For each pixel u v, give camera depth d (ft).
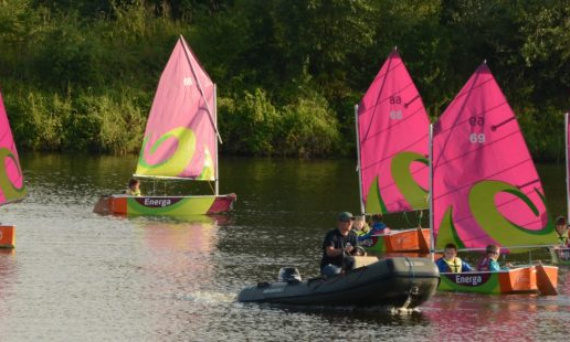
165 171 501.15
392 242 405.80
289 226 447.01
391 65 434.30
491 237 331.98
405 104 435.94
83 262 354.95
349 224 286.87
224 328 266.77
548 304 303.68
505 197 332.39
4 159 391.04
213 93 507.30
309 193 564.30
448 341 258.37
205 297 303.07
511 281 313.32
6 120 391.04
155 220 461.37
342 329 266.57
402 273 275.39
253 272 344.28
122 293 307.17
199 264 356.59
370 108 433.48
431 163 330.34
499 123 331.57
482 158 332.80
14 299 295.48
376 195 435.12
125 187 571.69
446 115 331.57
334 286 283.18
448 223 331.36
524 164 331.57
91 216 465.47
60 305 289.74
